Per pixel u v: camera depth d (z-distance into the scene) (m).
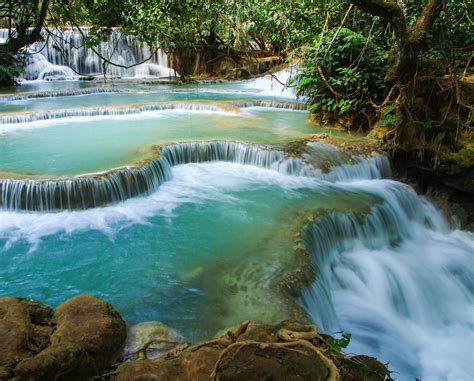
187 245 5.66
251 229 6.03
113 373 2.70
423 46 7.80
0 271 5.16
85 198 6.56
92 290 4.81
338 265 6.11
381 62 9.88
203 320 4.13
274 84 17.70
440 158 8.27
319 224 6.24
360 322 5.27
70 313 3.15
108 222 6.29
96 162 7.48
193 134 9.60
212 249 5.53
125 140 8.97
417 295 6.16
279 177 8.12
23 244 5.70
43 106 12.52
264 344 2.37
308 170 8.16
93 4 5.26
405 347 5.18
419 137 8.54
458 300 6.39
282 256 5.25
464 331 5.80
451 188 8.62
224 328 3.95
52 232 5.98
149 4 5.71
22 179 6.41
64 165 7.33
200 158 8.73
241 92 16.94
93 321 3.09
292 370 2.16
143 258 5.39
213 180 7.91
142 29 5.87
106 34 5.39
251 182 7.87
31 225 6.13
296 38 12.25
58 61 19.84
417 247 7.27
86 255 5.49
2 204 6.46
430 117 8.54
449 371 4.97
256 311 4.20
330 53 10.34
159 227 6.16
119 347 3.19
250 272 4.92
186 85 18.67
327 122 10.88
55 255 5.48
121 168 7.04
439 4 7.71
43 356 2.34
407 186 8.39
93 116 11.46
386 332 5.24
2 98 13.28
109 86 17.53
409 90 8.58
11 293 4.79
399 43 7.74
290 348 2.34
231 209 6.71
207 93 16.59
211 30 19.62
